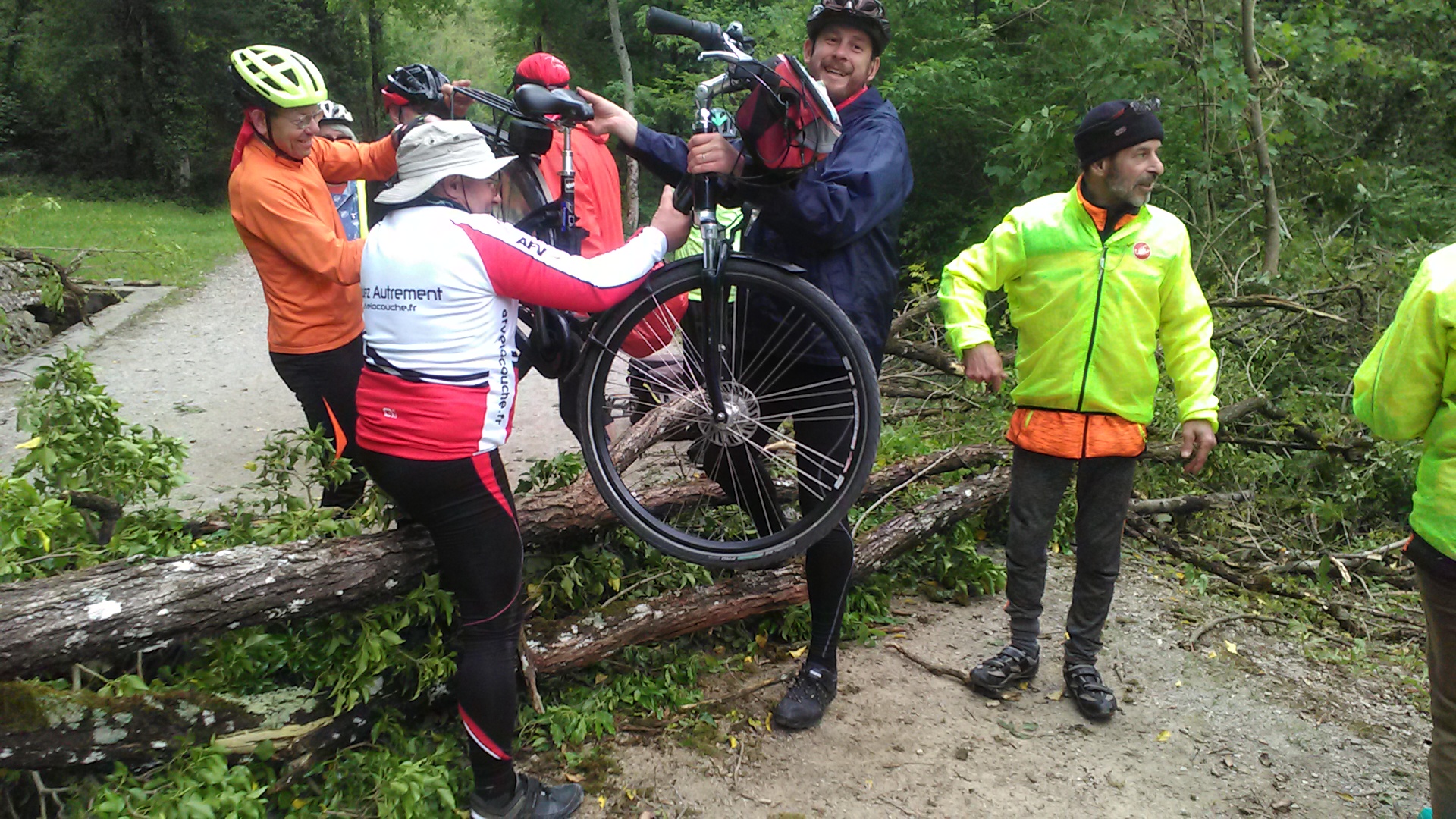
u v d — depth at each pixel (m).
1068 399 3.05
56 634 2.15
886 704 3.21
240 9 32.12
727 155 2.53
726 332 2.90
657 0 17.22
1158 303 3.00
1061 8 9.18
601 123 2.69
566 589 3.11
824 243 2.70
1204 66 7.86
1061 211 3.03
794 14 14.16
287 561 2.47
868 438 2.66
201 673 2.45
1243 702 3.33
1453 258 2.16
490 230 2.29
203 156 33.19
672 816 2.63
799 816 2.65
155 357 7.73
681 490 3.69
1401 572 4.50
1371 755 3.04
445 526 2.38
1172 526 5.06
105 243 14.66
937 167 11.57
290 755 2.47
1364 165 8.56
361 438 2.37
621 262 2.45
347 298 3.59
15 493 2.51
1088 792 2.80
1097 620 3.21
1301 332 6.18
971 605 4.01
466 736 2.74
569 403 2.83
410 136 2.31
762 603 3.40
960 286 3.12
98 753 2.19
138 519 2.85
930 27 11.21
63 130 32.59
